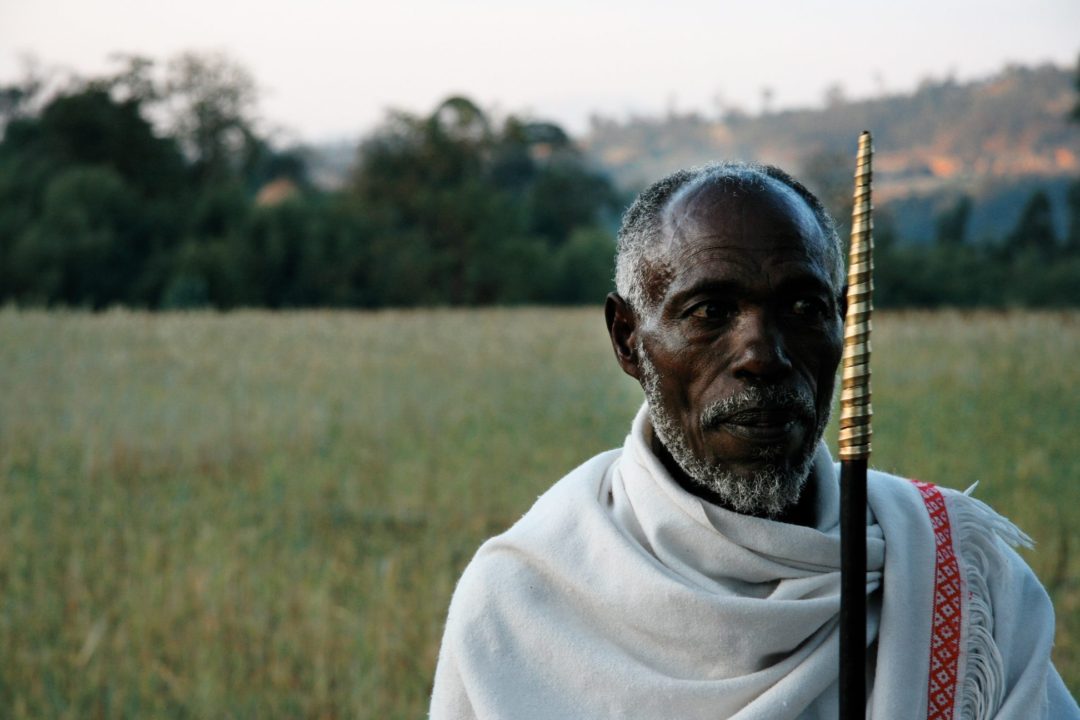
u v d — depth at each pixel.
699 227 1.92
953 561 2.07
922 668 1.99
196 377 20.84
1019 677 2.05
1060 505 10.41
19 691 6.73
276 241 65.69
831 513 2.09
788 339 1.89
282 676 6.67
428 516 11.18
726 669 1.97
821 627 1.99
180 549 9.49
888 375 18.72
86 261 63.44
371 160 81.19
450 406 18.00
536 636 2.07
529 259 73.19
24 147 83.69
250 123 100.12
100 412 16.91
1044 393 16.92
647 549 2.08
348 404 17.98
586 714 2.01
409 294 68.69
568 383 20.55
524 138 111.56
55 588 8.51
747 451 1.88
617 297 2.11
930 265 71.75
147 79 83.00
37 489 11.95
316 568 8.89
